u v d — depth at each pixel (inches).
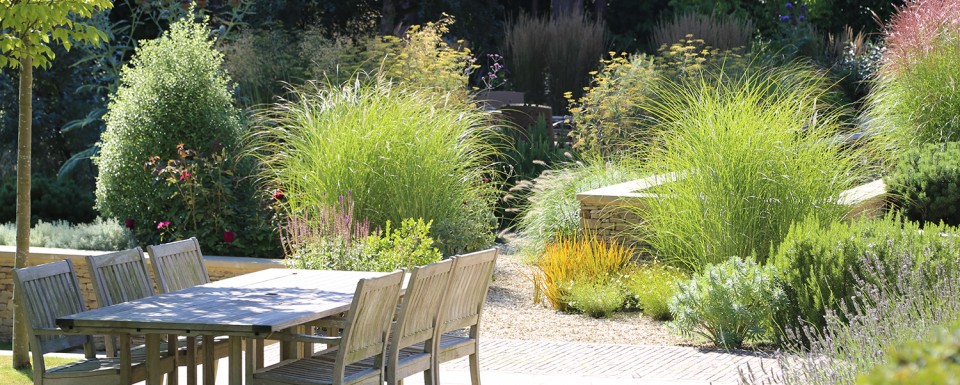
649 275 346.6
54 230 441.4
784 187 343.6
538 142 591.2
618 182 450.0
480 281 226.4
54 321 205.3
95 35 263.4
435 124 403.2
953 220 399.9
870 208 391.5
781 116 360.8
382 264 320.2
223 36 649.0
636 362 269.6
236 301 201.5
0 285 404.2
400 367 200.1
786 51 759.1
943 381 56.1
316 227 345.4
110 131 431.5
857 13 892.0
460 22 853.8
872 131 443.8
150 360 191.3
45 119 656.4
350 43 638.5
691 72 582.6
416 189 388.5
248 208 415.8
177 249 244.4
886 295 245.1
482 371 262.1
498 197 452.4
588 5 992.2
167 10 666.8
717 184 345.7
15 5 242.1
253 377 194.9
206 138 426.0
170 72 429.7
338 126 397.7
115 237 421.4
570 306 344.5
